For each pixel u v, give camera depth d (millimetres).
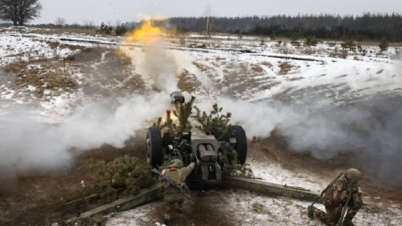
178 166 5762
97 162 6730
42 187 6508
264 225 5625
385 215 6047
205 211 5980
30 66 16469
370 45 33125
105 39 27406
